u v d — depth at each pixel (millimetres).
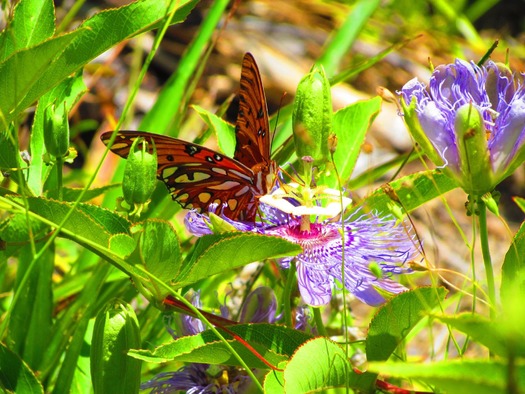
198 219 482
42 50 458
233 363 459
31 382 474
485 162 447
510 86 462
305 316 500
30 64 462
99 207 469
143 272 462
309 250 475
